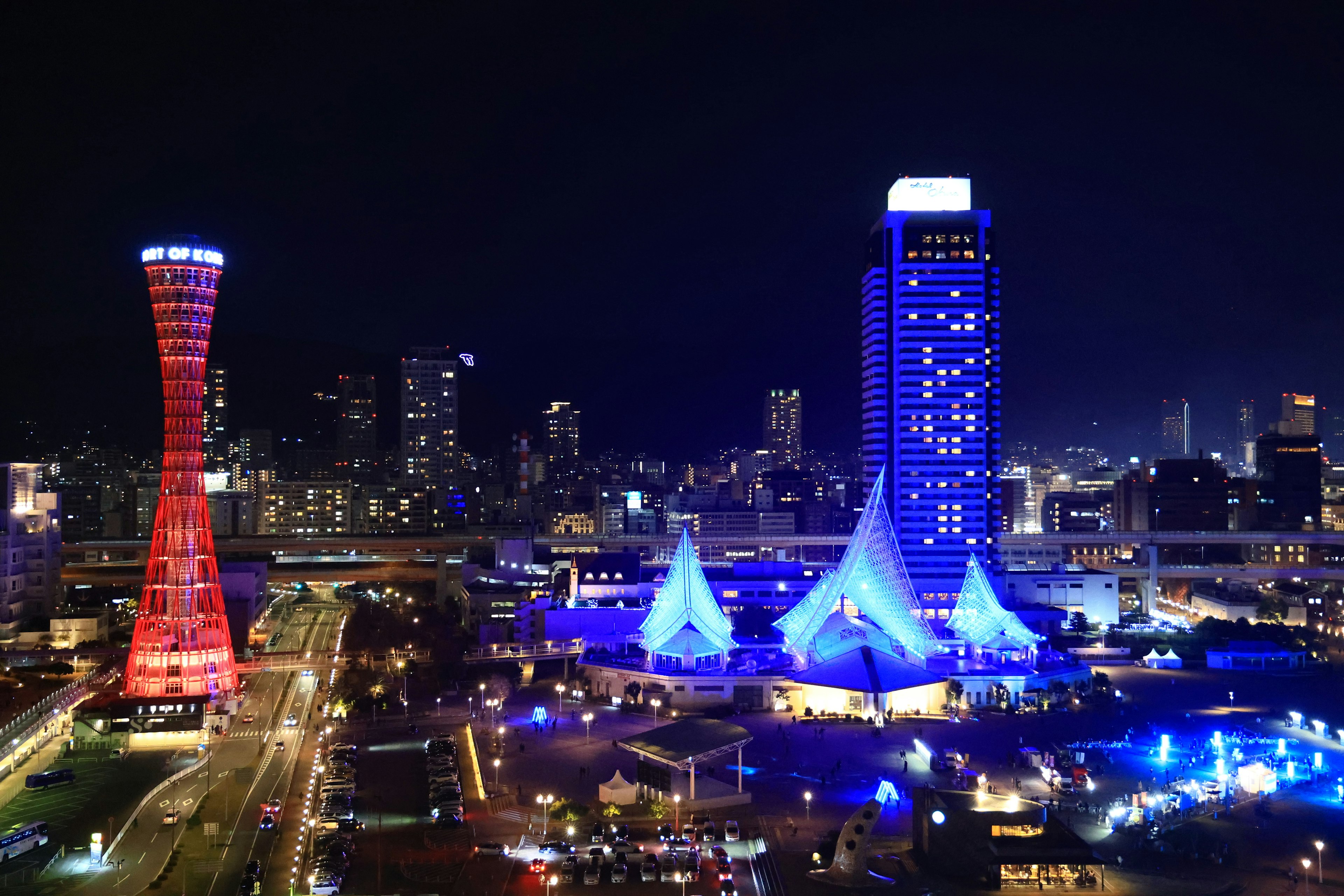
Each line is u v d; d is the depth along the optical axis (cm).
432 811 13600
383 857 12169
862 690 19200
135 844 12644
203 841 12688
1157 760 16338
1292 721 18962
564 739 17638
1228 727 18638
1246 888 11319
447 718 19125
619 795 14125
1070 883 11319
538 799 14275
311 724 18762
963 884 11450
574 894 11162
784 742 17525
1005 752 16838
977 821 11631
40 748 17262
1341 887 11312
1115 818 13212
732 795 14175
